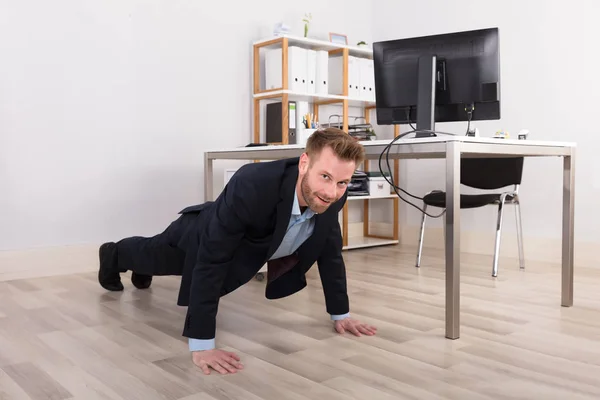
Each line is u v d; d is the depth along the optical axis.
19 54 3.20
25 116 3.22
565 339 2.03
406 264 3.66
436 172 4.42
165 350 1.91
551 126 3.77
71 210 3.40
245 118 4.15
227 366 1.70
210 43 3.95
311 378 1.64
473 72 2.51
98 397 1.51
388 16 4.78
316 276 3.24
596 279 3.17
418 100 2.55
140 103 3.65
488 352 1.88
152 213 3.73
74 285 3.01
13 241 3.20
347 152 1.47
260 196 1.61
